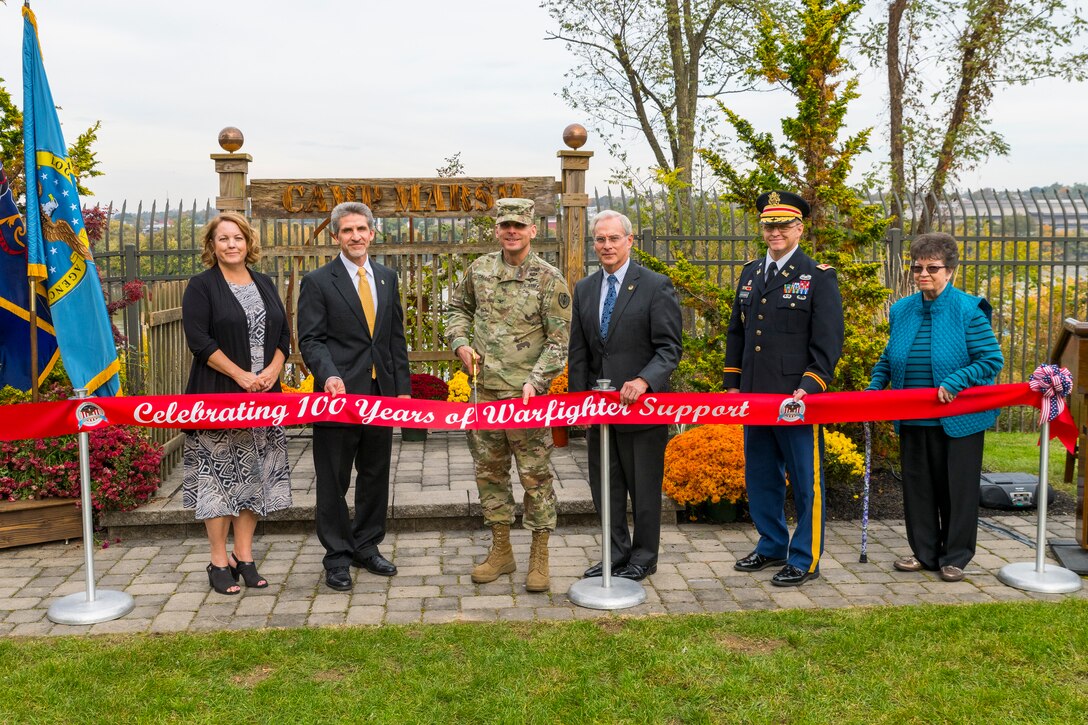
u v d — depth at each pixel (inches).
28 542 218.1
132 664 153.0
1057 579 191.3
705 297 281.4
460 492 242.8
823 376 188.2
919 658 155.3
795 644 161.3
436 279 323.0
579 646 160.2
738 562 203.0
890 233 331.3
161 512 224.2
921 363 198.5
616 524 198.8
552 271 185.6
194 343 180.1
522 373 185.9
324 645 160.2
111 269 329.4
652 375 182.7
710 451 236.7
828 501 250.8
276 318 189.0
